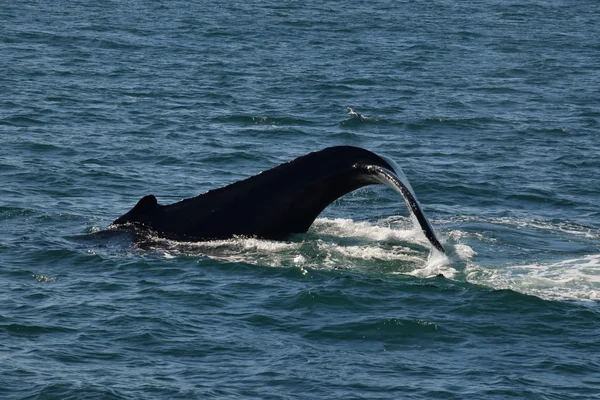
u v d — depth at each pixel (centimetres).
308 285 6494
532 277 6725
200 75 16488
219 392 5019
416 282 6562
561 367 5419
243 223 7219
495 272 6800
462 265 6925
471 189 9700
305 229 7325
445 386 5156
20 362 5281
